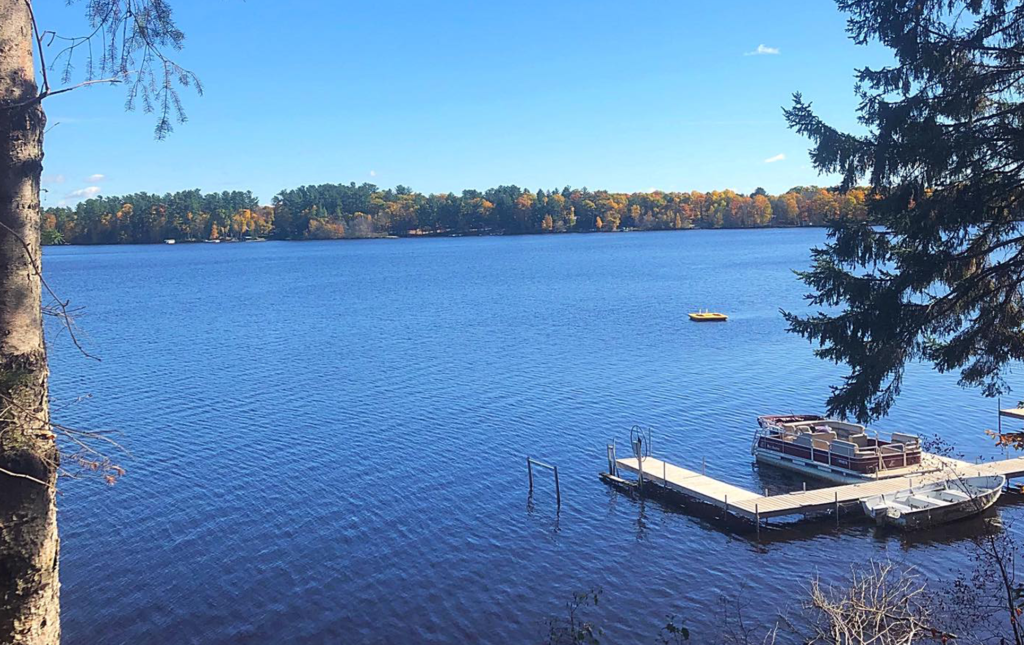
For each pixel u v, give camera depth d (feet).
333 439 103.50
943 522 76.79
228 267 478.59
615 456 93.97
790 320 49.24
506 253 571.28
